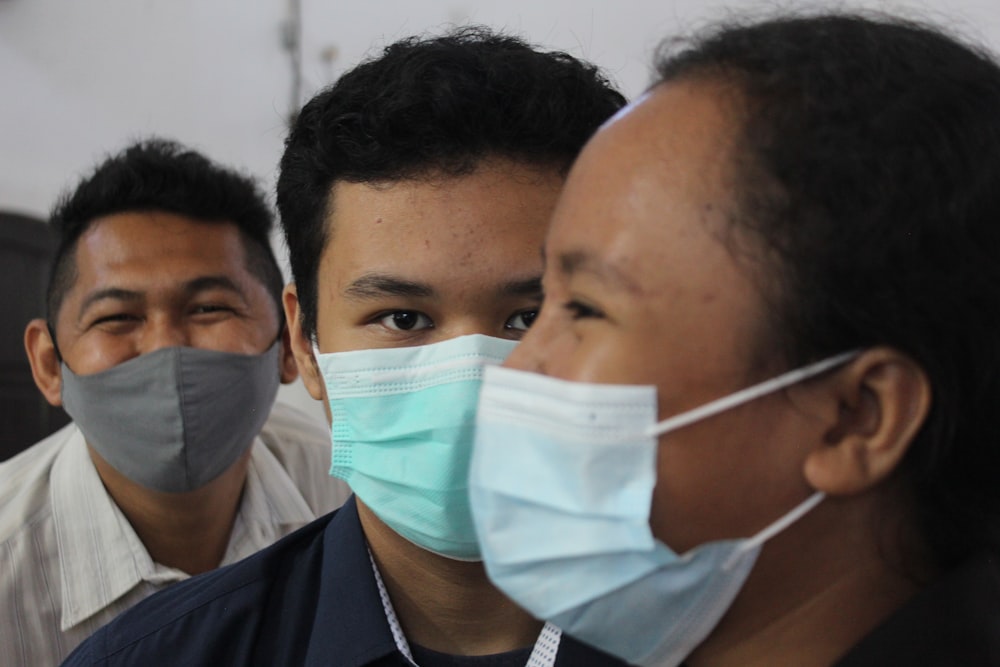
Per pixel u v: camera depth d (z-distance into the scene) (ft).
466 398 4.20
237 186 7.34
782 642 3.03
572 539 2.96
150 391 6.69
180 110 14.20
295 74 14.15
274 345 7.48
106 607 6.84
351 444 4.57
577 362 2.91
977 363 2.74
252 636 4.26
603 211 2.82
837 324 2.67
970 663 2.77
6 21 13.52
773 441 2.80
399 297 4.27
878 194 2.61
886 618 2.94
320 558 4.62
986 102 2.80
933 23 3.17
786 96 2.73
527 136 4.20
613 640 3.17
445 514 4.28
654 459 2.83
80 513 7.00
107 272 6.82
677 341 2.74
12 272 14.35
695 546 2.92
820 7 3.32
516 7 13.19
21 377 15.10
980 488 2.91
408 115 4.15
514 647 4.47
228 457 7.07
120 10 13.91
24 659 6.59
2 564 6.67
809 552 2.93
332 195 4.44
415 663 4.31
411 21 13.91
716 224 2.69
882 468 2.75
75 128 14.02
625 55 12.73
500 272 4.20
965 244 2.66
